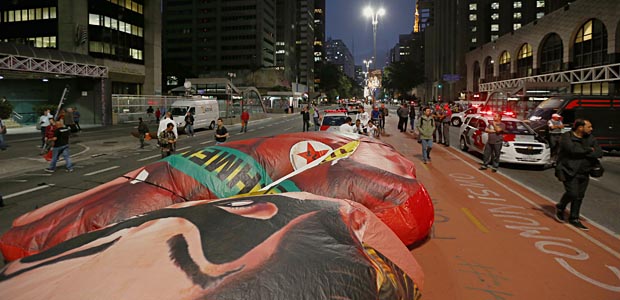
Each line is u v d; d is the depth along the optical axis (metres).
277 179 4.92
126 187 4.63
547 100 16.59
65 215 4.25
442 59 108.50
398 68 119.12
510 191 8.73
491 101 29.53
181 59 124.50
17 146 18.02
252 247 2.22
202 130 28.17
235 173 4.80
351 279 2.12
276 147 5.20
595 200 8.20
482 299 3.96
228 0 121.31
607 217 6.93
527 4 90.31
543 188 9.19
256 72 89.12
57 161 12.75
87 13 49.88
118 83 55.25
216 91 43.72
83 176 11.04
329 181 4.71
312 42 169.75
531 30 54.50
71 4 48.50
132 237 2.42
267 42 126.31
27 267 2.28
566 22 45.47
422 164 12.29
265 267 2.03
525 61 58.22
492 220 6.59
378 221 3.43
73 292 1.86
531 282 4.34
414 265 3.32
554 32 48.41
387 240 3.29
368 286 2.16
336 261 2.18
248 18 120.50
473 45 92.69
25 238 4.09
